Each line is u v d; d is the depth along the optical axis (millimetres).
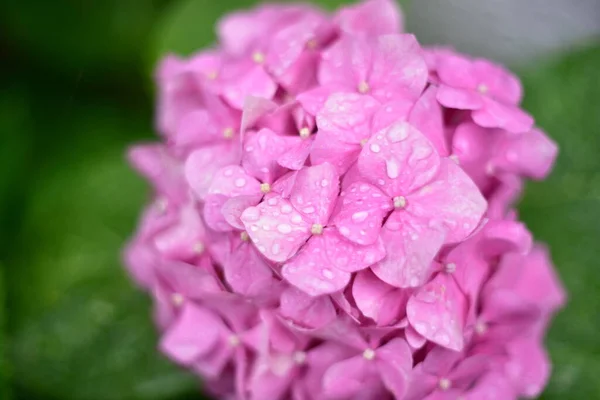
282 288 368
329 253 357
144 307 482
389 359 367
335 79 387
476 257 378
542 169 396
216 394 436
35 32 524
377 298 362
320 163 365
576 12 596
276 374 386
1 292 470
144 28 528
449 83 383
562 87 497
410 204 360
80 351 473
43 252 495
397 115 370
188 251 393
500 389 390
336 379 373
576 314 469
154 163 429
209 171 386
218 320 397
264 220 359
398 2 511
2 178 505
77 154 515
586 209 483
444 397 378
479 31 584
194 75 413
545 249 454
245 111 375
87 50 528
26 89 523
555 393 459
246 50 412
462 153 375
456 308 368
